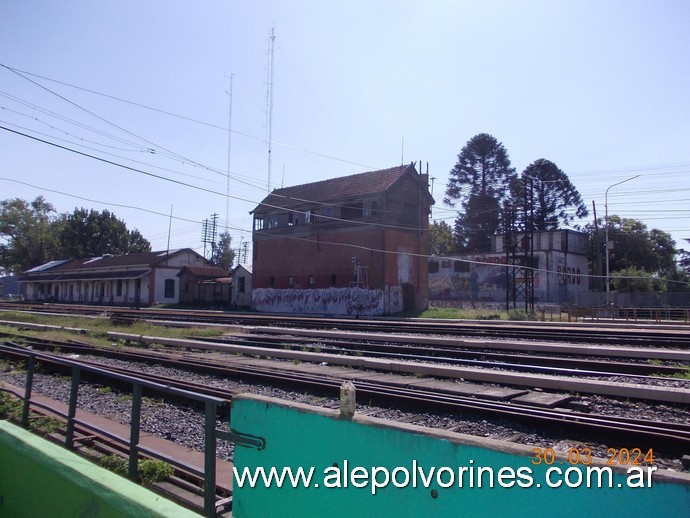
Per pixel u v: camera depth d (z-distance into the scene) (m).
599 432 7.29
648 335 19.72
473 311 45.41
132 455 5.25
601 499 2.47
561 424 7.63
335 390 10.57
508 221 48.25
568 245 65.56
